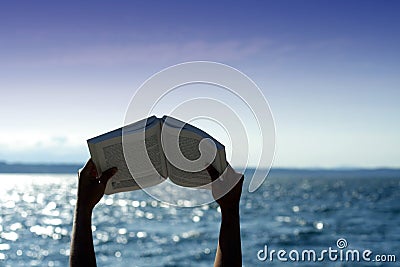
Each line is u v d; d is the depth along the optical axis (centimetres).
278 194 10881
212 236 3641
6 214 5625
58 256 2861
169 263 2586
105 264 2575
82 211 192
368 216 5366
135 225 4481
